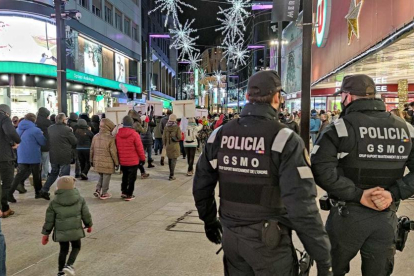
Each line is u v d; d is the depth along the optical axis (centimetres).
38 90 1961
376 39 1064
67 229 381
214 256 441
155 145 1566
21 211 650
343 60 1509
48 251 464
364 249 261
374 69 1469
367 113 256
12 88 1858
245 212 211
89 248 470
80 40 2406
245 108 226
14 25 1831
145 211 657
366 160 248
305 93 745
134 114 1145
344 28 1488
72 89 2288
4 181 608
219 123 1441
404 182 250
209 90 6962
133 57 3581
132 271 401
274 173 206
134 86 3616
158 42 5038
